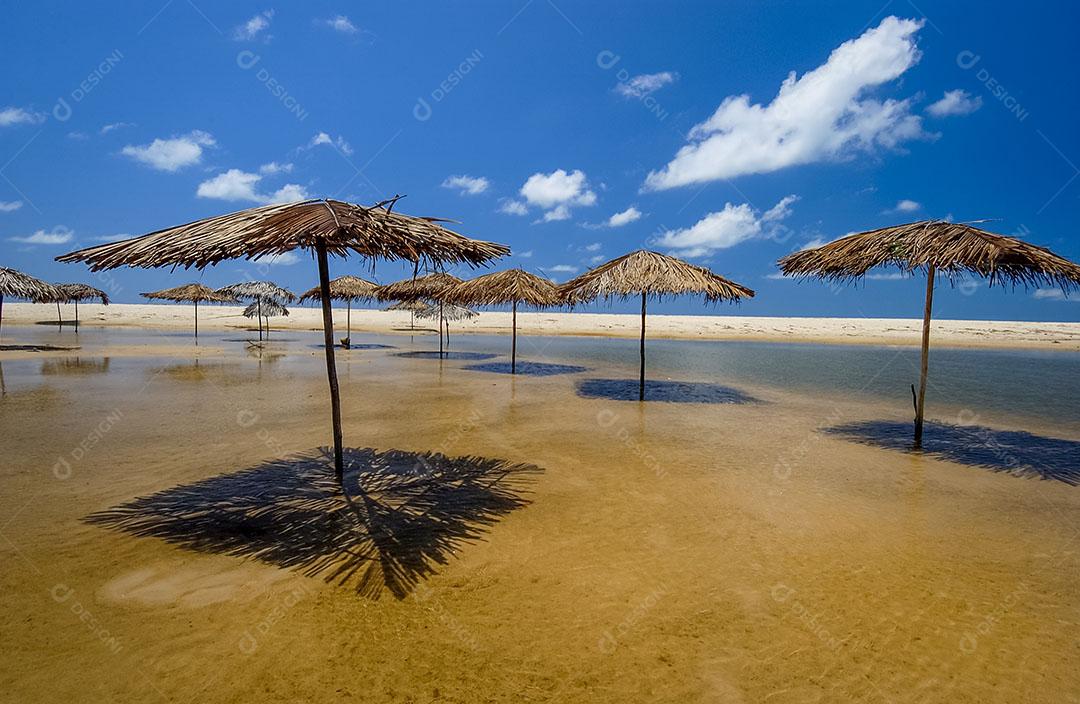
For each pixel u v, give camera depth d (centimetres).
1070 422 949
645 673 274
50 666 271
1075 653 298
